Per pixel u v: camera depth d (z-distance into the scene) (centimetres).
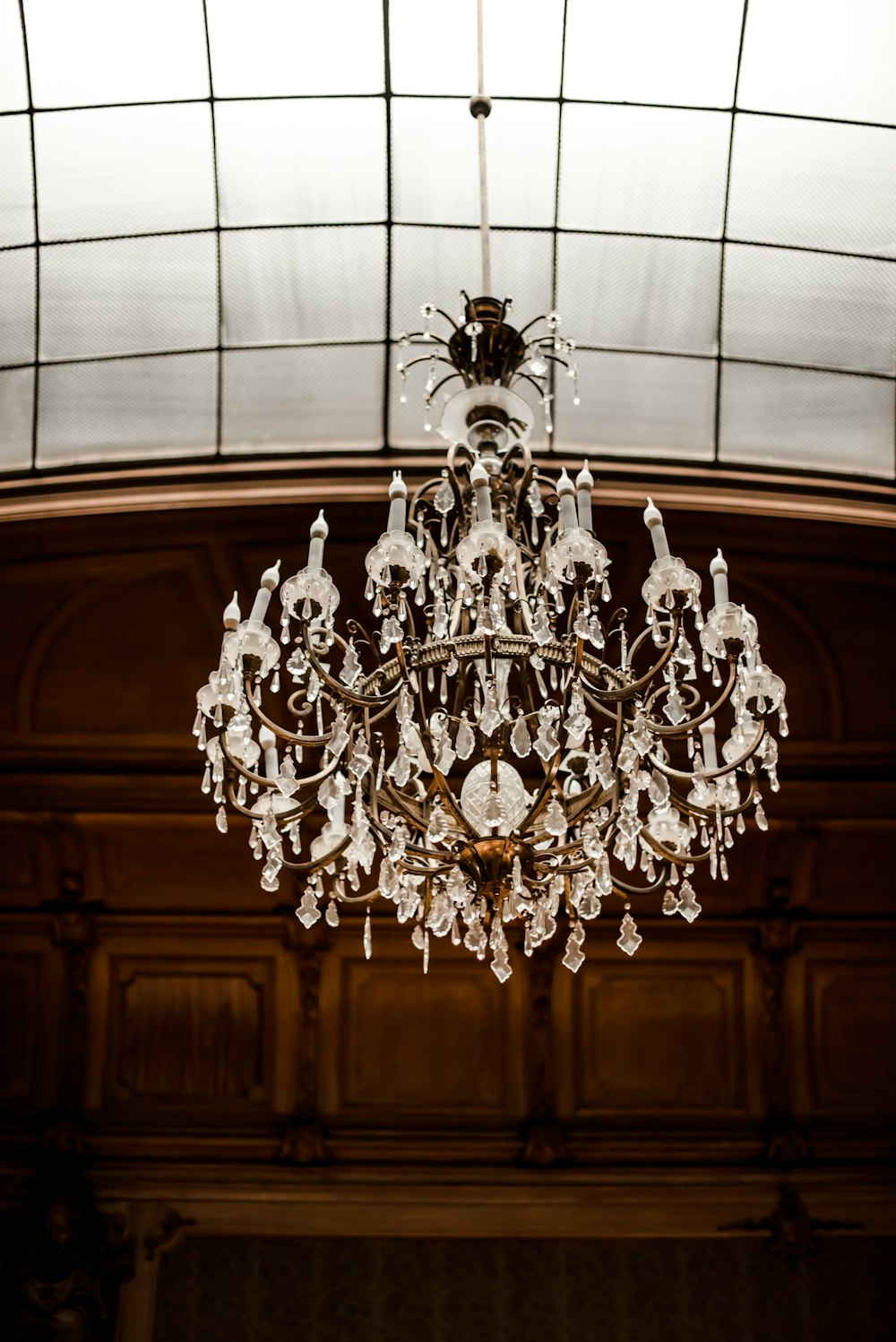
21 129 679
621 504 718
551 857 420
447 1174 841
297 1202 832
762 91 675
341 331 730
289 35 658
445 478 464
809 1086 869
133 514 718
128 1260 807
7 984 857
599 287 725
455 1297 814
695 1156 851
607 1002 879
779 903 874
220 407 740
